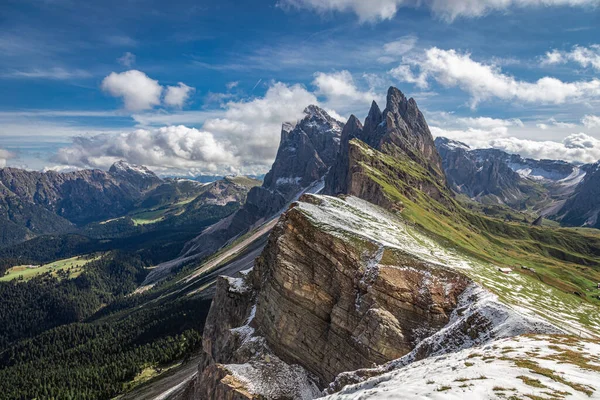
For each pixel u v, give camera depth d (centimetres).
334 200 11369
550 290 10156
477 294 5609
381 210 13550
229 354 7050
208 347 8950
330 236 6862
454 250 12706
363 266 6456
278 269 6894
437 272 6194
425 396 2359
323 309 6372
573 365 2709
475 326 4709
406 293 5850
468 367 3002
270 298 6962
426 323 5522
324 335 6162
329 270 6625
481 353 3488
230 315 8612
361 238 6981
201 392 6625
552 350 3219
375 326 5503
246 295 8562
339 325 5991
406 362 4700
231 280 9362
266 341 6606
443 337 4772
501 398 2153
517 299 7656
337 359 5762
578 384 2294
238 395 5200
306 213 7675
